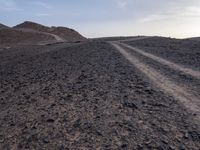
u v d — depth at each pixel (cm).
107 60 2692
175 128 847
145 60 2562
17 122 1001
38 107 1173
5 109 1213
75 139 806
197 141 757
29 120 1008
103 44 5350
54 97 1327
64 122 950
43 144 790
